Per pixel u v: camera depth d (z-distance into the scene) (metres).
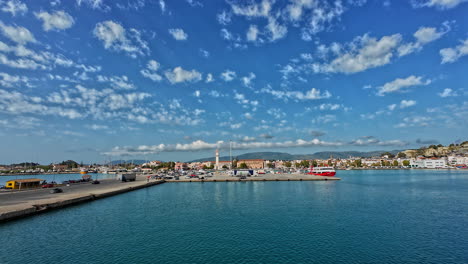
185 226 40.62
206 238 34.47
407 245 31.62
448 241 33.03
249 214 49.09
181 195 79.31
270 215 48.06
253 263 26.34
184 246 31.44
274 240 33.50
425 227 39.47
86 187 98.31
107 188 92.62
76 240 33.88
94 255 28.66
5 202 55.75
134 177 144.12
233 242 32.81
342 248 30.62
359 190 88.31
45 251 29.95
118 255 28.62
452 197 70.50
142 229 39.03
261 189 93.94
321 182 124.88
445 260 27.14
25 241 33.56
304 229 38.50
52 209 53.75
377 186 102.38
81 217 47.41
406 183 116.00
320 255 28.47
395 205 58.06
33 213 48.81
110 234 36.50
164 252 29.48
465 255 28.45
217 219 45.22
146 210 54.16
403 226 40.09
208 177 154.75
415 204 59.31
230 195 77.56
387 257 27.95
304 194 78.00
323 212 50.50
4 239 34.38
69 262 26.77
